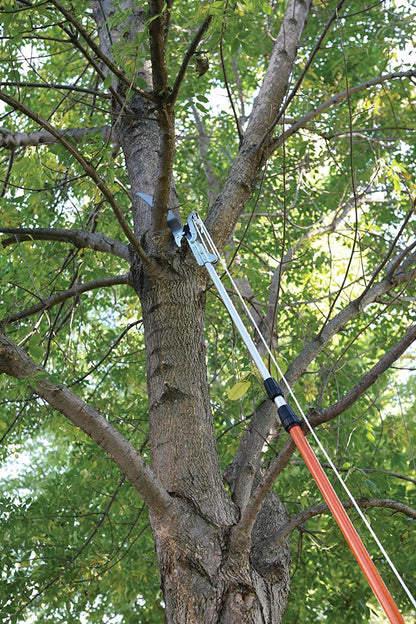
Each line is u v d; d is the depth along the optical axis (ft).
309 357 14.38
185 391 11.98
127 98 11.09
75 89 14.79
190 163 30.14
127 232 12.09
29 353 11.27
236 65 26.76
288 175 23.50
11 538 21.50
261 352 15.96
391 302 15.06
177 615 10.34
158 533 10.82
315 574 21.06
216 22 10.57
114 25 11.09
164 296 12.77
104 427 10.59
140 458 10.66
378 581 5.82
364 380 9.95
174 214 14.34
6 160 18.02
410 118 21.52
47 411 17.47
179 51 14.08
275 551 12.38
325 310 24.76
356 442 20.26
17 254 17.12
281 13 24.23
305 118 14.66
